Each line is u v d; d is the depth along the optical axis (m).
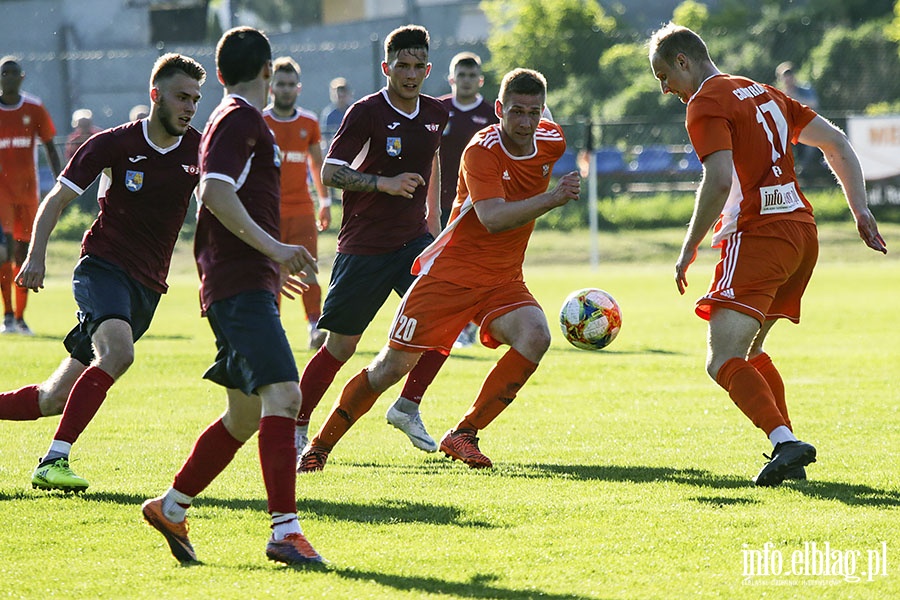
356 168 19.36
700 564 11.72
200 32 87.88
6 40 84.69
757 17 98.12
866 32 87.44
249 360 11.91
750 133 15.77
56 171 37.53
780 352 30.44
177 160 16.22
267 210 12.32
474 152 16.62
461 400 23.83
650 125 72.69
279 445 11.88
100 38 85.81
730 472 16.48
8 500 14.74
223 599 10.65
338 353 18.92
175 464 17.34
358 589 10.92
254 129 12.02
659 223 69.00
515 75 16.42
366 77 81.62
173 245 16.64
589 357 30.22
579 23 84.44
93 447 18.81
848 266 59.81
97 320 15.72
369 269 18.92
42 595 10.81
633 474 16.34
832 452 17.75
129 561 11.97
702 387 25.25
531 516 13.72
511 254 17.36
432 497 14.87
